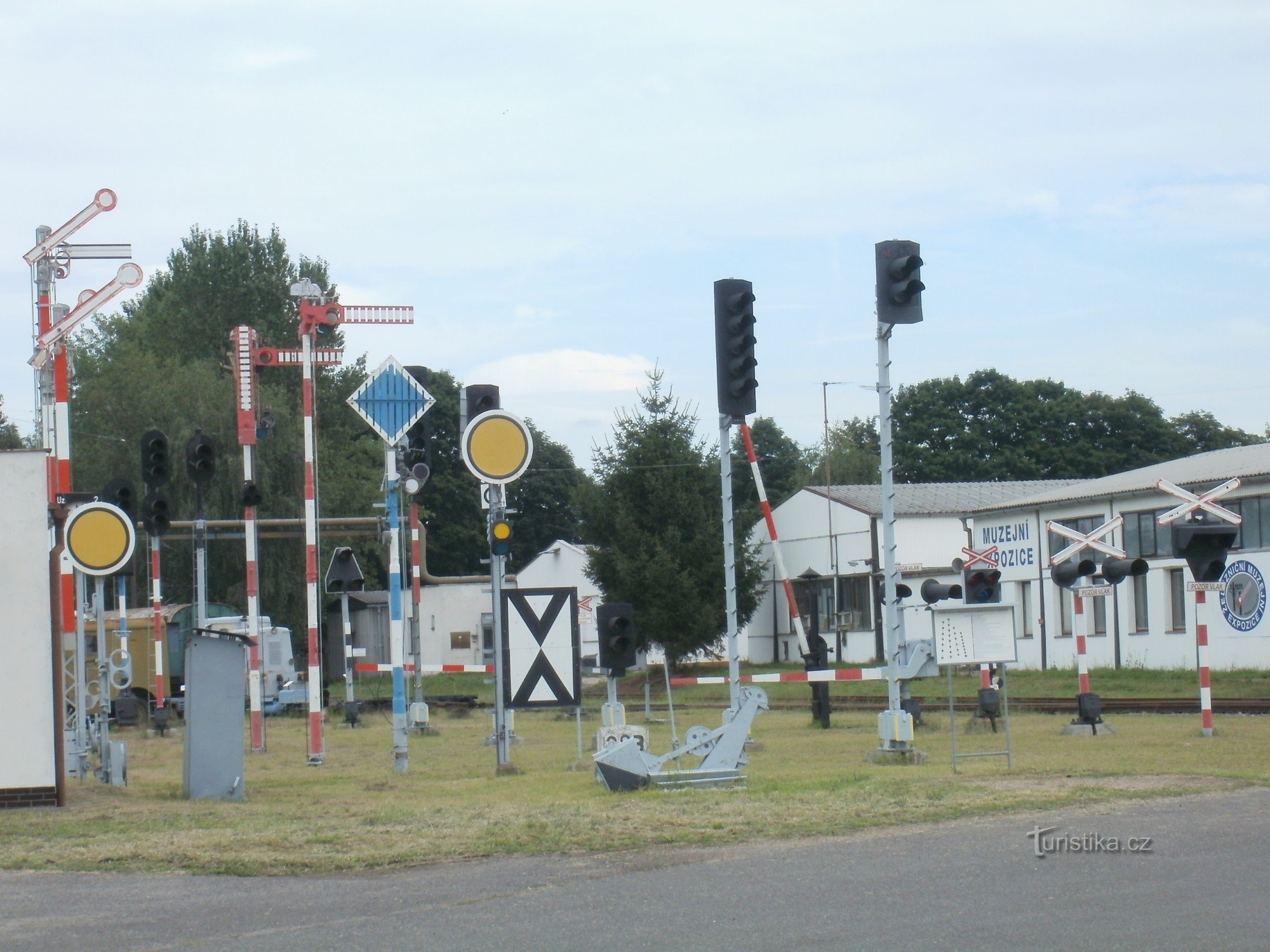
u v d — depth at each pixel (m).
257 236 81.94
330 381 79.25
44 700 15.59
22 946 8.42
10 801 15.42
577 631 19.17
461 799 15.46
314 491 23.55
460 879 10.10
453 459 97.94
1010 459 103.19
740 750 15.65
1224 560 20.00
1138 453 105.00
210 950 8.20
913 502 67.50
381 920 8.85
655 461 46.47
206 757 16.70
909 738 18.25
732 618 19.98
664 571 45.25
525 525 103.50
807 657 27.72
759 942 8.02
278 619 59.78
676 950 7.90
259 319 79.19
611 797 14.48
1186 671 46.09
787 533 71.44
